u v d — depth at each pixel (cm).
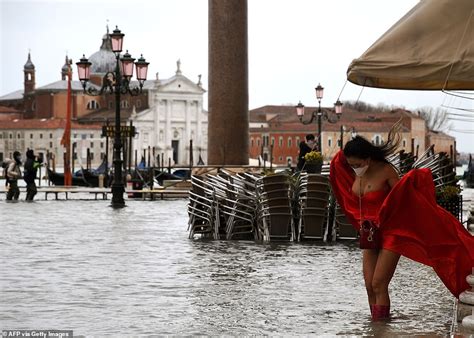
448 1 1152
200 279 1348
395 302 1141
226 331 962
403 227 972
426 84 1281
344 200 1005
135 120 19975
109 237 2061
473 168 6353
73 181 7088
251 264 1528
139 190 4453
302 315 1055
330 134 15938
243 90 2255
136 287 1271
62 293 1215
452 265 950
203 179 2055
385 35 1165
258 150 17738
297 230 1941
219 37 2241
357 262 1553
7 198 4047
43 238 2042
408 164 2162
